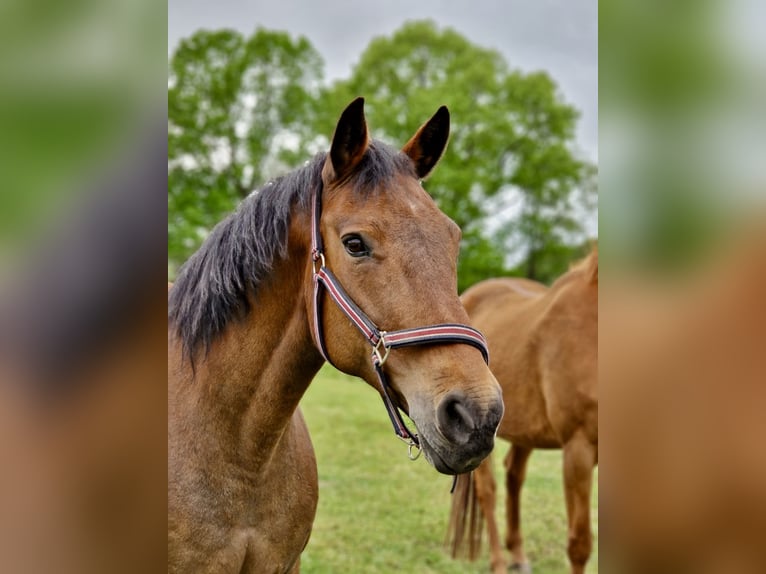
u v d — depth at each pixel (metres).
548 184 20.25
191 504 1.78
